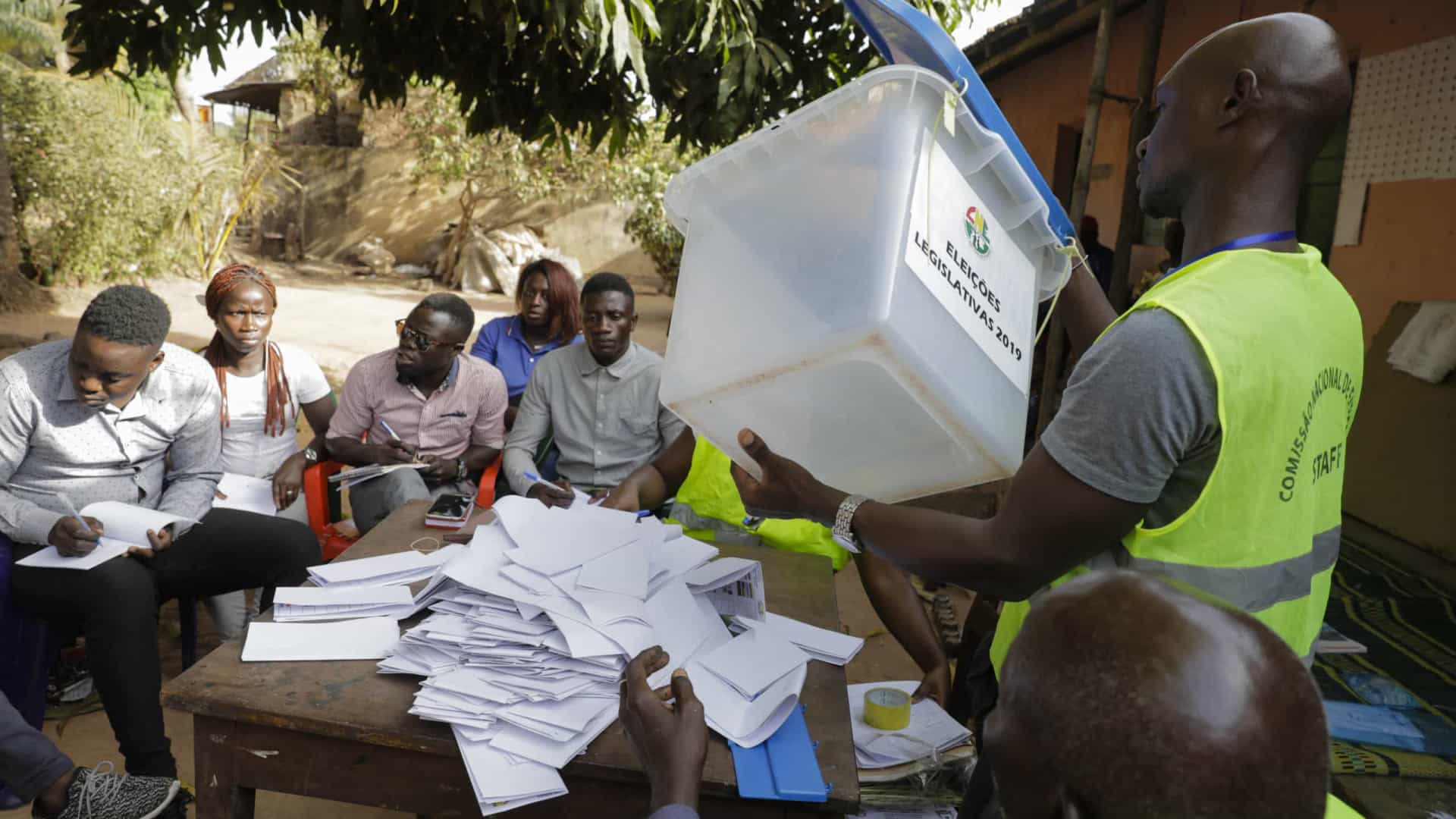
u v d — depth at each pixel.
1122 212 4.93
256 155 15.91
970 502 4.94
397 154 18.05
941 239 1.21
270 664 1.70
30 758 2.11
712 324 1.28
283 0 4.37
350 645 1.76
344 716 1.55
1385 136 4.61
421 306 3.50
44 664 2.46
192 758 2.69
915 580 4.05
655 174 13.59
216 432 2.82
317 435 3.63
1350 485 4.71
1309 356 1.21
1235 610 0.67
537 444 3.57
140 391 2.62
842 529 1.36
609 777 1.48
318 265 17.83
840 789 1.46
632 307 3.44
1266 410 1.16
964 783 1.94
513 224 17.91
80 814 2.12
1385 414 4.56
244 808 1.66
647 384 3.48
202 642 3.32
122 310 2.42
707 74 4.35
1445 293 4.31
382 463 3.47
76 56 4.54
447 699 1.53
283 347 3.48
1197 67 1.28
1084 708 0.61
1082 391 1.18
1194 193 1.31
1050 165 7.68
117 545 2.39
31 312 10.11
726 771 1.48
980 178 1.29
